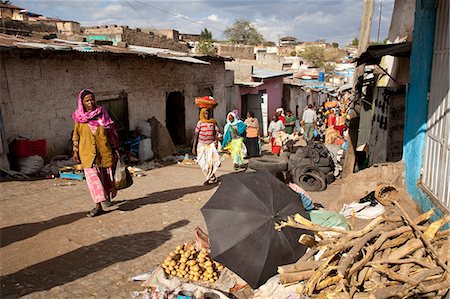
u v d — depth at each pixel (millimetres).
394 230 3547
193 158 13086
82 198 7109
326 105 23500
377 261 3205
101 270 4273
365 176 6629
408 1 9000
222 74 18875
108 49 11539
